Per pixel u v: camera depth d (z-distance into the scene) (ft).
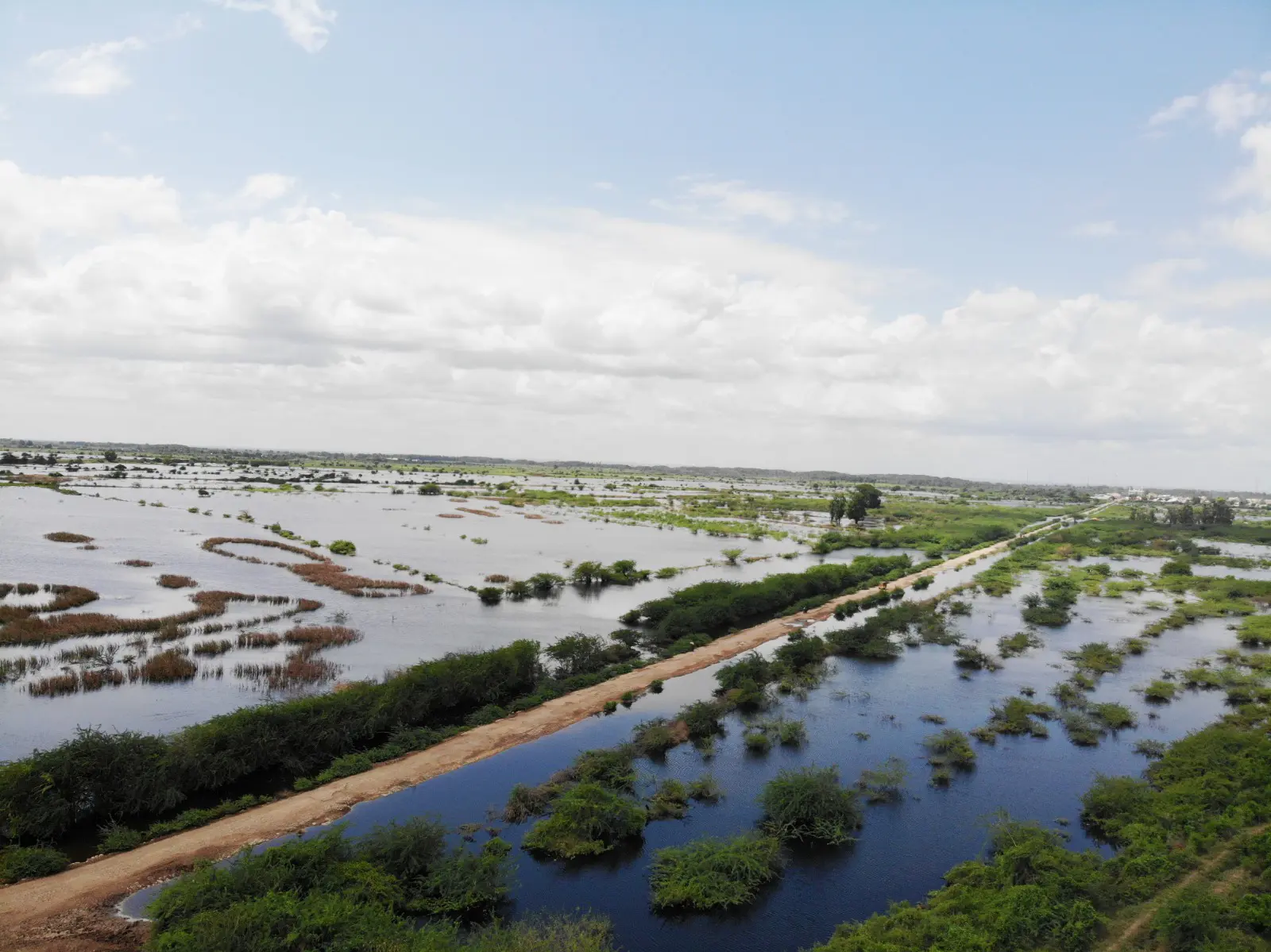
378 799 102.78
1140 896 76.95
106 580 233.96
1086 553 416.26
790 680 159.63
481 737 124.06
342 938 65.77
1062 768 120.67
